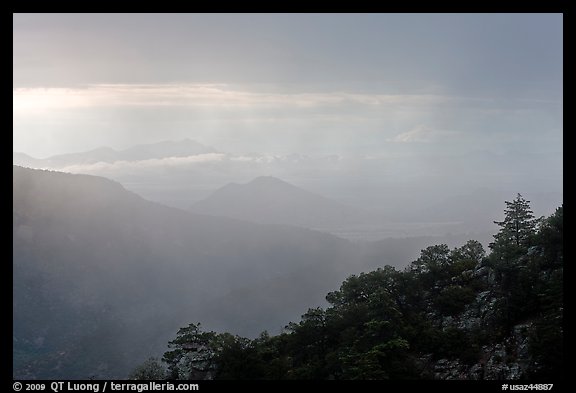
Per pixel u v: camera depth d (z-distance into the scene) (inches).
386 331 2682.1
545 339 2308.1
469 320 2694.4
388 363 2519.7
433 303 2883.9
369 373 2425.0
